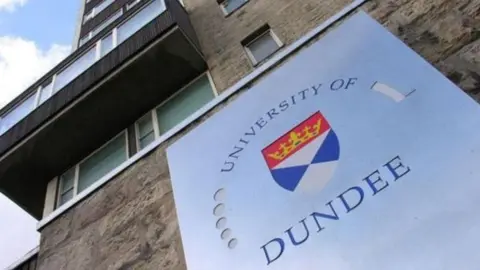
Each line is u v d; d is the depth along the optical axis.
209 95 9.85
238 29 11.04
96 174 9.99
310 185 5.72
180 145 7.94
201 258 5.88
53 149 10.55
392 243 4.55
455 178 4.64
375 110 6.01
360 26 7.46
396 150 5.35
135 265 7.00
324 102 6.69
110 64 10.40
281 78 7.69
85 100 10.32
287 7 10.76
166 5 10.98
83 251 7.80
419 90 5.80
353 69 6.84
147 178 8.29
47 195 10.17
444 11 7.29
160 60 10.30
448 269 4.07
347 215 5.08
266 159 6.54
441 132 5.15
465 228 4.23
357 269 4.55
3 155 10.37
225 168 6.91
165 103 10.52
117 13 15.72
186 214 6.67
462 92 5.38
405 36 7.36
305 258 4.99
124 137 10.42
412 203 4.73
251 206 6.07
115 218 8.00
